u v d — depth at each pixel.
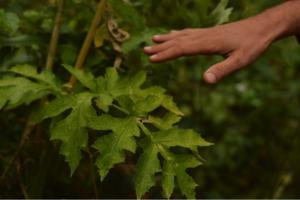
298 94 2.72
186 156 1.04
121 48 1.38
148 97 1.09
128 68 1.48
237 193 2.50
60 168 1.62
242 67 1.11
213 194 2.38
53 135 1.07
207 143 1.05
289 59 2.45
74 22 1.60
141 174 1.02
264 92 2.72
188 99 2.49
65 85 1.22
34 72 1.20
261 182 2.53
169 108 1.12
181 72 2.37
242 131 2.65
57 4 1.53
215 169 2.50
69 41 1.50
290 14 1.15
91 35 1.34
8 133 1.57
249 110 2.74
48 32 1.52
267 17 1.15
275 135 2.66
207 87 2.68
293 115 2.68
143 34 1.39
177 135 1.05
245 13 1.57
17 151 1.42
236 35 1.12
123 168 1.67
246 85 2.73
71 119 1.08
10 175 1.49
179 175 1.03
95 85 1.15
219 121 2.61
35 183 1.40
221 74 1.07
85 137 1.07
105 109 1.10
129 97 1.12
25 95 1.19
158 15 1.73
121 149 1.03
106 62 1.48
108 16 1.37
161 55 1.11
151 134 1.06
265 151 2.61
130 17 1.39
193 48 1.10
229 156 2.52
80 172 1.70
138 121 1.08
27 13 1.56
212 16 1.43
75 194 1.73
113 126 1.06
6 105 1.33
